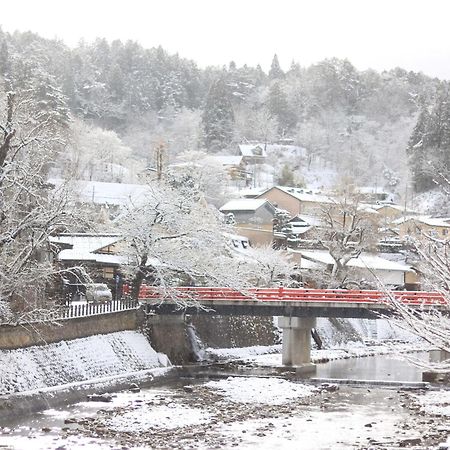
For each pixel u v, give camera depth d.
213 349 57.31
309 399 40.78
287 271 69.06
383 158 168.75
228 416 35.19
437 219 99.75
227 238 56.31
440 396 42.44
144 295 52.94
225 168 118.88
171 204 51.38
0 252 33.34
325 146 174.00
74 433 30.50
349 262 75.69
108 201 79.25
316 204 90.56
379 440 30.41
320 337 67.06
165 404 37.84
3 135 34.97
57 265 47.16
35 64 103.38
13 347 37.25
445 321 14.88
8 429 30.94
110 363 44.12
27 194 34.12
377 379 48.66
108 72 183.75
